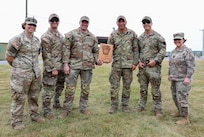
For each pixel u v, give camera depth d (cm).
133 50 455
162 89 697
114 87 460
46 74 416
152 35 437
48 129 370
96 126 384
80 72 441
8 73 1062
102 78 924
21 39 353
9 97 579
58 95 484
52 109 483
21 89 358
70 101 436
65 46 421
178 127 385
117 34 450
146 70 444
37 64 378
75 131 364
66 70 420
